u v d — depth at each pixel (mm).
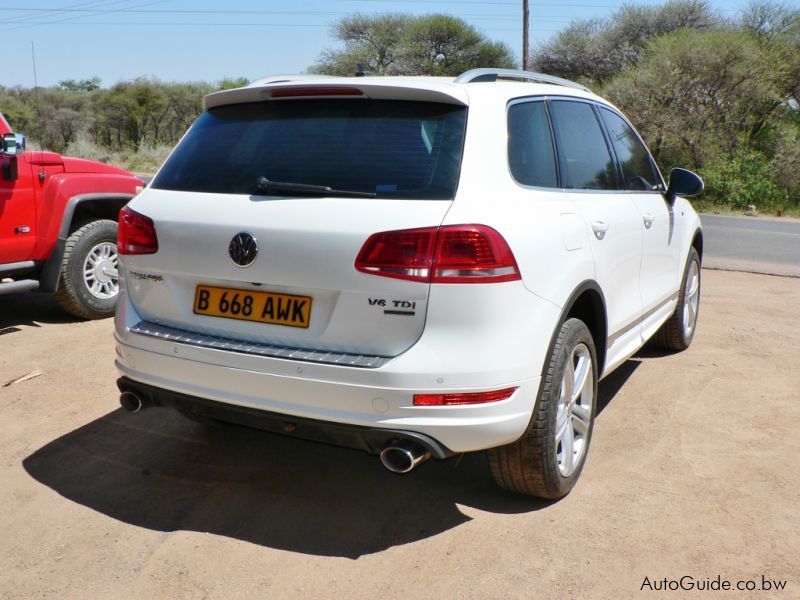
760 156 27359
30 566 2912
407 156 2908
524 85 3564
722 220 20516
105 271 6543
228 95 3318
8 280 7004
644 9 38125
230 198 3053
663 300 4918
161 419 4367
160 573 2865
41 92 54219
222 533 3148
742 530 3170
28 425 4246
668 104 27828
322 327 2842
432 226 2705
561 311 3105
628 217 4062
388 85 3016
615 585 2795
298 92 3164
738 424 4309
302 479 3635
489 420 2795
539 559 2955
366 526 3209
